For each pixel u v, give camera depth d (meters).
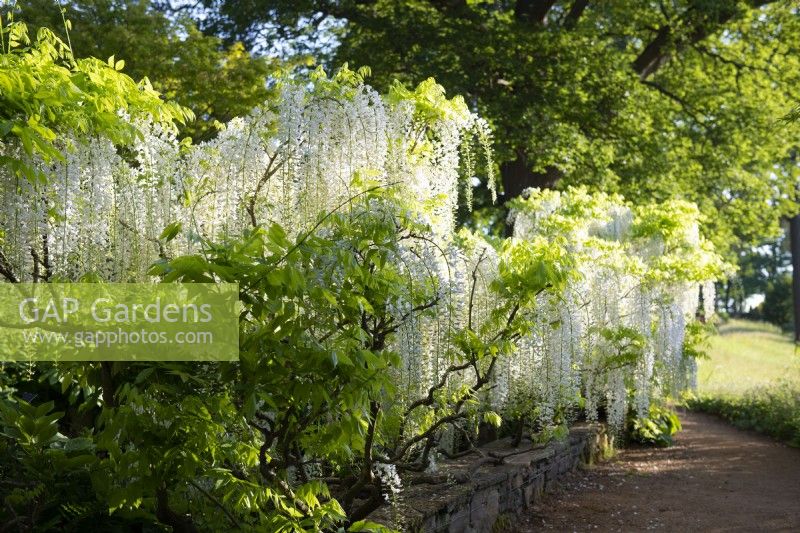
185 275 2.50
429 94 3.98
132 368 2.85
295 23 14.17
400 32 13.21
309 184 3.58
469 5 14.83
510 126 13.51
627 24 16.23
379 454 3.56
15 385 4.65
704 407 13.65
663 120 16.12
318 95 3.66
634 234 8.45
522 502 5.96
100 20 10.45
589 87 14.14
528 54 13.72
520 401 5.60
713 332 10.00
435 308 3.56
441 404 3.95
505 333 4.08
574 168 13.78
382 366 2.79
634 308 7.30
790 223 29.56
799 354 17.75
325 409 2.96
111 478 2.88
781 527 5.89
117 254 3.29
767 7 16.86
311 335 2.83
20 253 3.00
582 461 8.02
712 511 6.37
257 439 3.45
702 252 8.42
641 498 6.75
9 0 3.11
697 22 15.34
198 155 3.77
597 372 7.00
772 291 39.41
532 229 7.84
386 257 3.04
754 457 9.03
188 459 2.70
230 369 2.69
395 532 3.15
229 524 3.14
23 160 2.88
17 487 3.04
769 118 16.36
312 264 2.87
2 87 2.58
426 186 3.94
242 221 3.65
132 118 3.31
